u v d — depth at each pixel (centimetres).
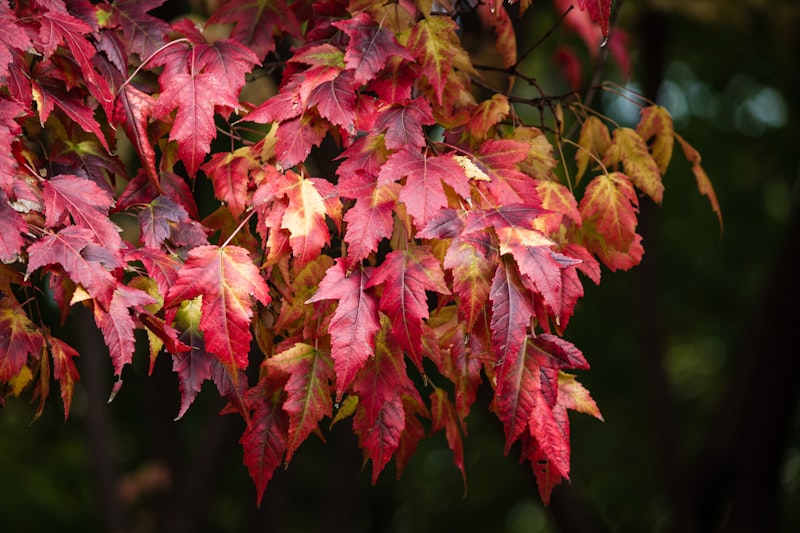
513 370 164
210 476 593
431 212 152
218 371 168
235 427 594
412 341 153
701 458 643
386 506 1285
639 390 1113
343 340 153
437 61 176
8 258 140
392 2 185
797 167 955
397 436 166
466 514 1326
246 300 156
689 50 845
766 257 1061
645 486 1176
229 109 179
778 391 625
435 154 168
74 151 182
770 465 631
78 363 620
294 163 167
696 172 211
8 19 158
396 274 154
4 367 167
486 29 306
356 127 168
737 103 941
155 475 611
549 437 165
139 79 185
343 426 709
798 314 618
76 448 943
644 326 661
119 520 612
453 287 152
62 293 169
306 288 172
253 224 199
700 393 1190
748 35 788
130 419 959
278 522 696
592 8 162
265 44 211
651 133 209
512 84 213
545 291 146
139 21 185
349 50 169
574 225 191
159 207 175
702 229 1069
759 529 633
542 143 189
